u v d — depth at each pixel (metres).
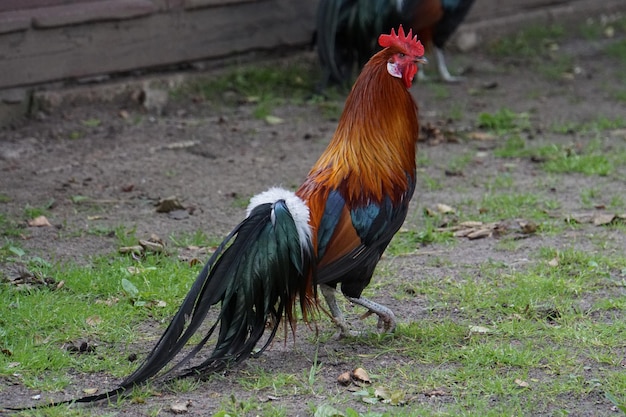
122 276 19.47
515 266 20.66
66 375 15.70
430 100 34.69
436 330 17.31
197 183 26.38
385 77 16.48
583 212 24.17
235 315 14.73
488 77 37.59
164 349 13.97
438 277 20.08
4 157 27.73
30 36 30.23
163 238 22.30
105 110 31.69
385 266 20.70
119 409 14.43
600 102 34.81
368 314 17.28
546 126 31.97
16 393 15.05
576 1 44.12
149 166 27.58
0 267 20.09
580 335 17.11
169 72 33.84
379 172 16.16
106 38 31.86
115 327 17.47
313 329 17.61
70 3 30.97
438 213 24.00
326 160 16.42
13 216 23.39
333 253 15.62
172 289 19.00
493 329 17.47
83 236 22.27
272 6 35.69
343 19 34.25
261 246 14.73
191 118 32.06
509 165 28.03
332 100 34.25
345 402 14.73
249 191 25.83
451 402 14.82
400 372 15.80
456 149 29.67
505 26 41.88
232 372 15.73
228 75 34.62
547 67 38.91
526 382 15.45
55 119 30.66
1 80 29.91
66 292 18.89
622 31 43.94
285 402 14.76
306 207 15.28
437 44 35.97
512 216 23.84
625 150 29.34
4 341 16.59
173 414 14.26
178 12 33.28
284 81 35.38
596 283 19.69
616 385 15.27
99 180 26.33
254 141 30.12
